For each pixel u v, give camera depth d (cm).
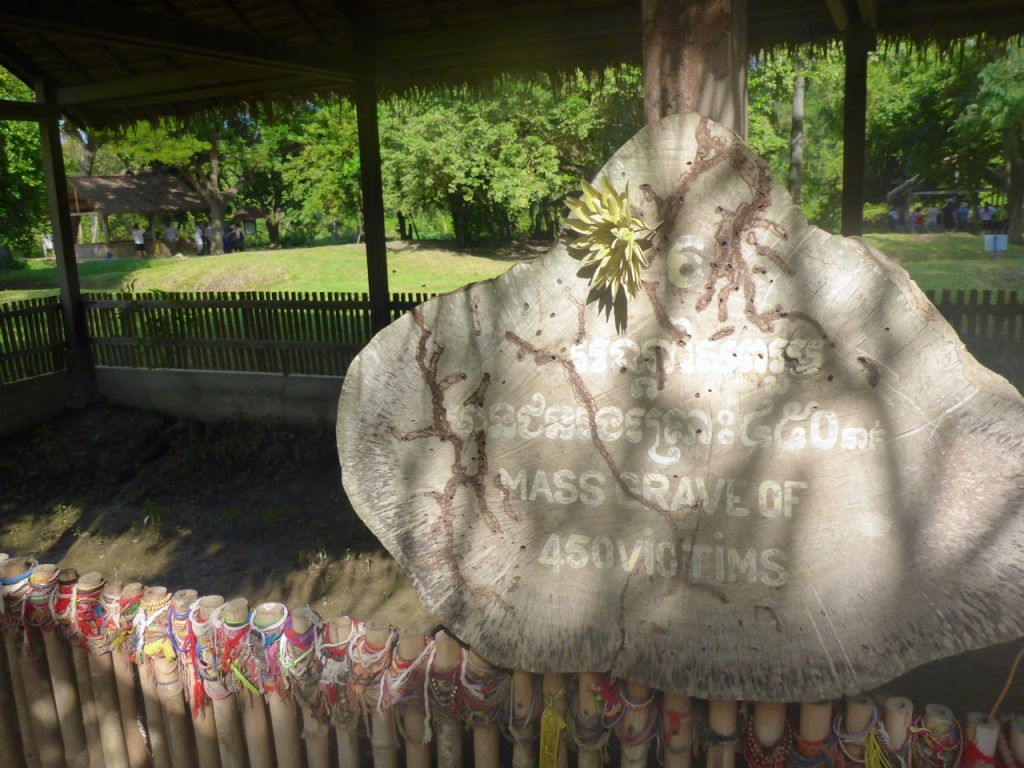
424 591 232
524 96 2180
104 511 729
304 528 664
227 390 890
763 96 2347
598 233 209
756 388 213
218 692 273
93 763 313
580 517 225
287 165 3125
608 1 669
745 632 213
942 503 201
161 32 570
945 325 203
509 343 226
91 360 949
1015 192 2166
